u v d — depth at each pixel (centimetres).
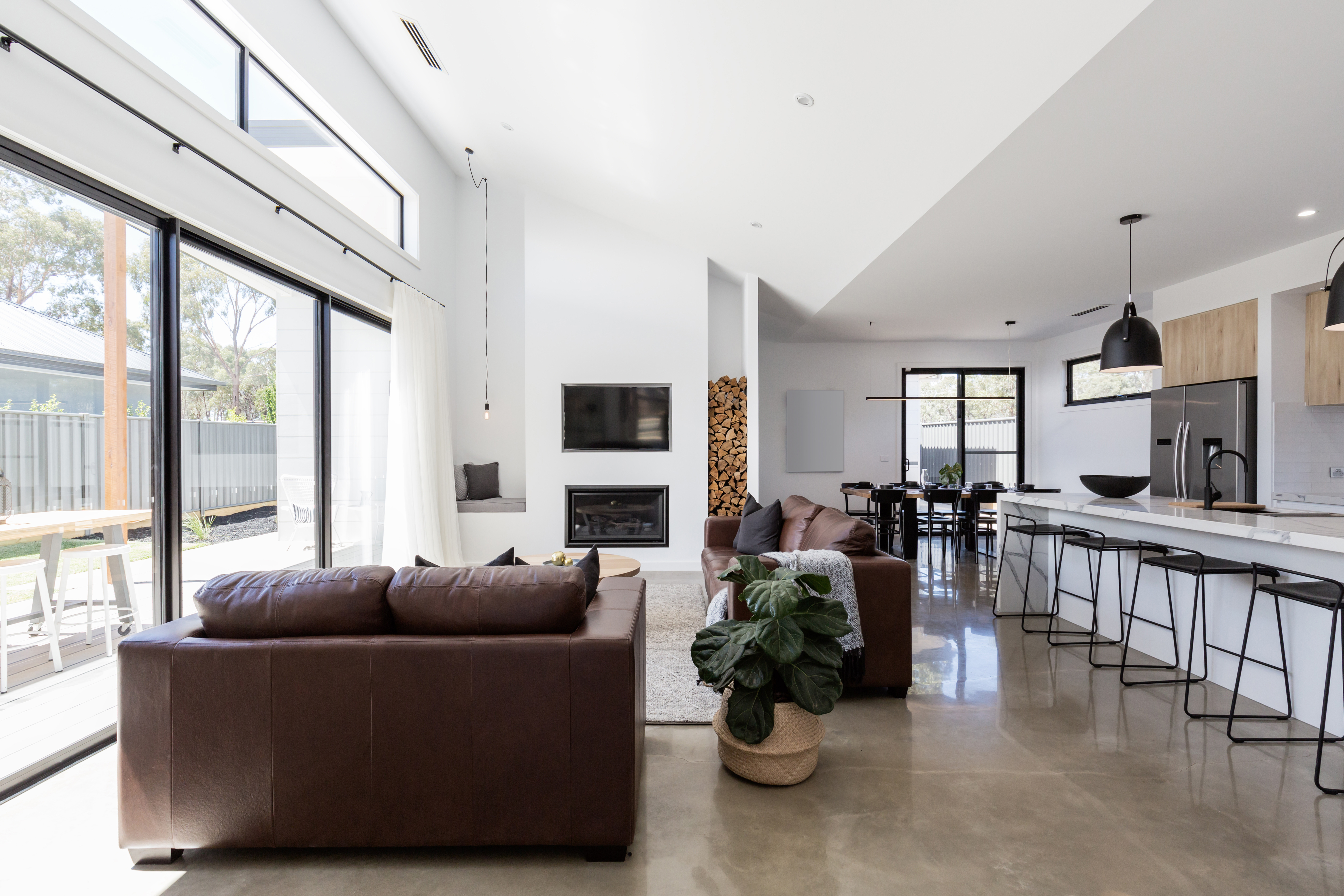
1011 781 205
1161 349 504
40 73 202
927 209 345
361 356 474
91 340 233
